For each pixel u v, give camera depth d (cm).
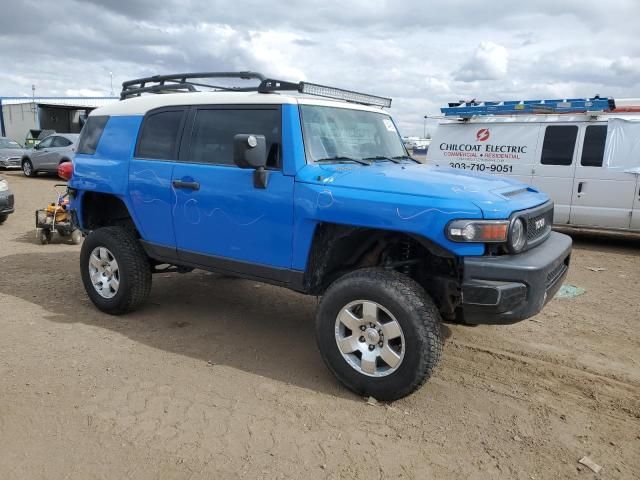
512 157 998
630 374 416
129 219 556
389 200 347
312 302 580
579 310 571
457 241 329
